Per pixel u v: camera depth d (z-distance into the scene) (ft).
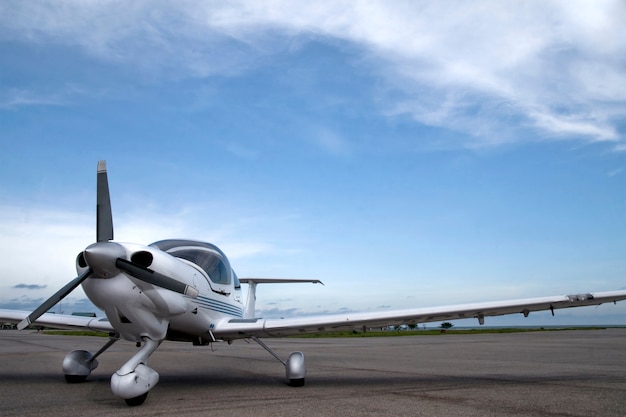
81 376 20.81
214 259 22.12
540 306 21.01
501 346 51.42
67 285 16.92
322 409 14.30
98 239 18.07
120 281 16.63
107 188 18.53
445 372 25.54
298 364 19.79
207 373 26.07
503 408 14.51
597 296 20.39
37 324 22.31
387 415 13.37
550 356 36.81
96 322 21.79
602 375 23.61
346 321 20.86
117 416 13.19
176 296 17.97
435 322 22.88
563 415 13.44
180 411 13.98
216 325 21.49
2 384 20.36
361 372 25.80
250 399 16.29
